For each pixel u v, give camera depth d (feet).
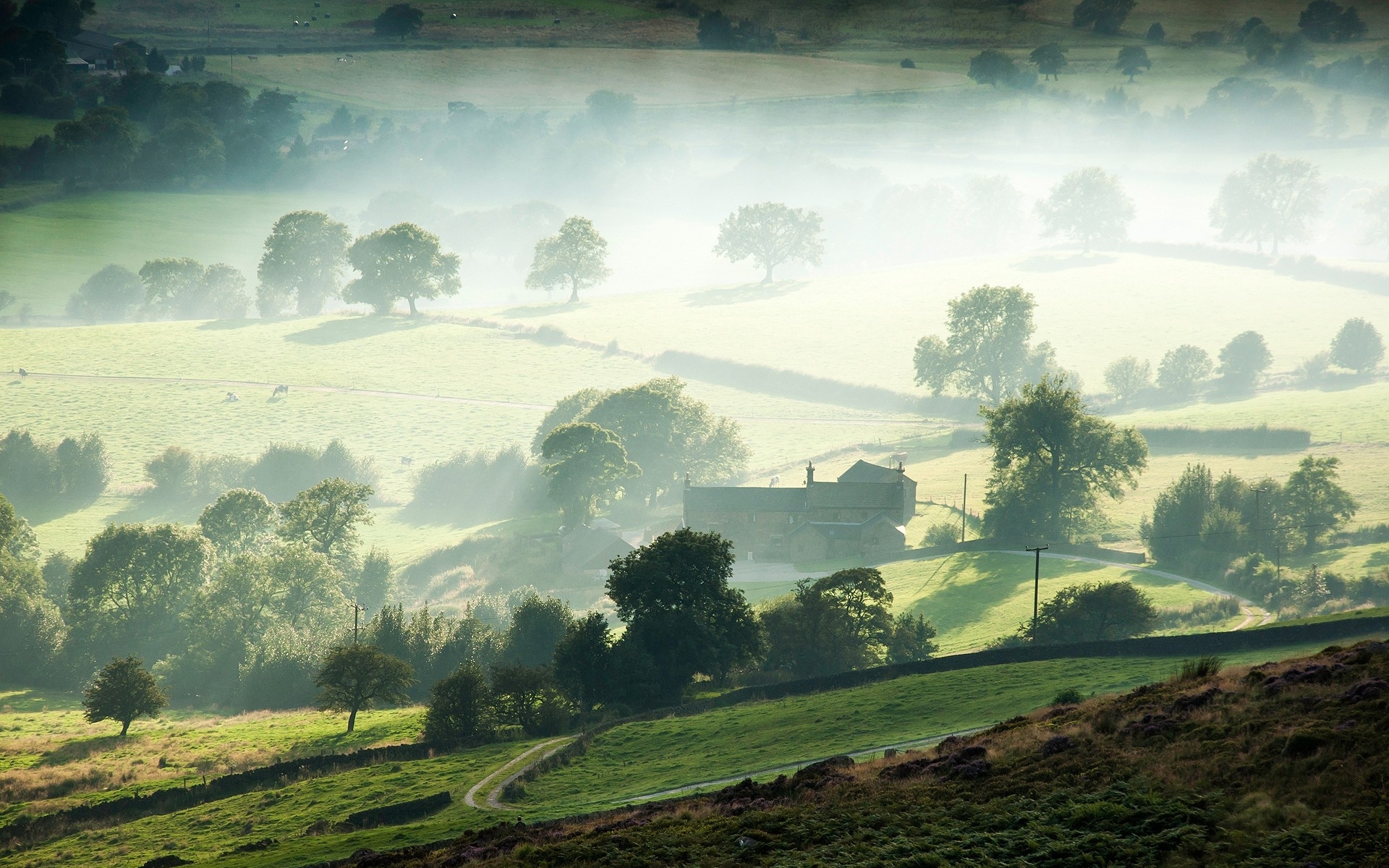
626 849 164.66
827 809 167.32
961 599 418.92
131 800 279.90
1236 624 352.08
